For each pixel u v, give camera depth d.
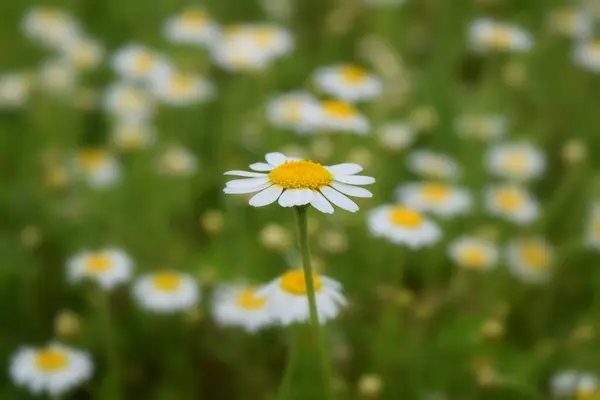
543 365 0.70
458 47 0.93
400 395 0.69
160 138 0.83
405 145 0.80
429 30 0.97
